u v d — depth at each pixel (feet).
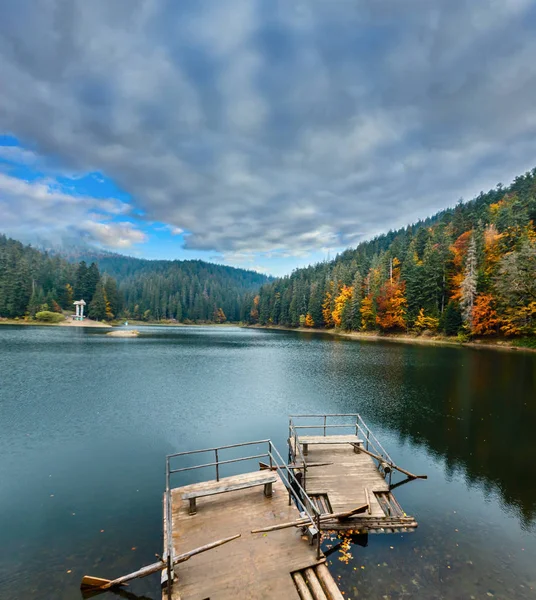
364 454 39.91
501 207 255.50
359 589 20.24
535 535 26.43
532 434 49.11
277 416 56.34
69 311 357.41
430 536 25.94
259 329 369.91
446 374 90.63
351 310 255.91
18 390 69.87
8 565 22.30
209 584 18.63
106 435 47.09
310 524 22.54
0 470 36.58
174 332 282.77
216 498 27.55
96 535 25.52
